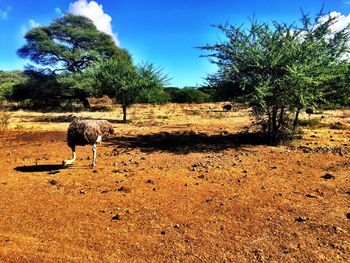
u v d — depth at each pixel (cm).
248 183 816
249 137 1445
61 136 1469
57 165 1003
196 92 4584
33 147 1262
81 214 650
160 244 540
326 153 1109
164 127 1884
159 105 4103
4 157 1117
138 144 1324
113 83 2205
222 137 1485
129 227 597
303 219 608
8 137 1481
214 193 751
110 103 4866
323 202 688
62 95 4234
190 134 1591
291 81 1185
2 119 2041
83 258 502
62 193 762
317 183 805
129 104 2302
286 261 488
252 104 1304
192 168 955
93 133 928
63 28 4391
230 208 668
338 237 546
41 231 584
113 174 901
